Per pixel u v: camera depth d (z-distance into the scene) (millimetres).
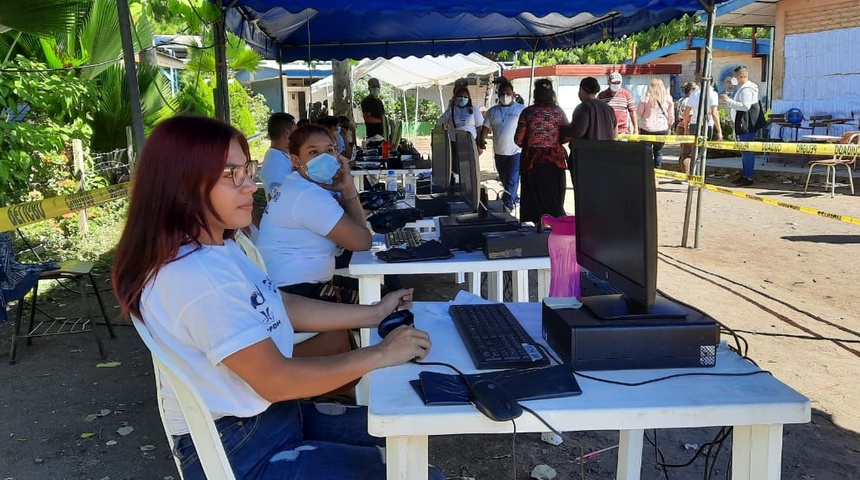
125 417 3664
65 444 3375
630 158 1814
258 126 26719
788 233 7887
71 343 4859
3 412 3729
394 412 1616
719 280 5957
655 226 1772
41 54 9203
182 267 1557
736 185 11781
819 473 2959
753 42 18031
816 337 4512
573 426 1616
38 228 7914
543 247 3312
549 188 7383
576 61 33281
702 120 7113
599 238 2102
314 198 3340
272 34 10500
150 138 1602
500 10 6000
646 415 1623
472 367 1883
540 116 7293
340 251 4043
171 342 1596
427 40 11938
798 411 1636
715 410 1626
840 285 5730
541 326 2215
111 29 9852
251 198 1677
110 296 6066
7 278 4402
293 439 1852
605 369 1848
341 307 2256
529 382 1736
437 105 31969
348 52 12008
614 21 8930
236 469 1714
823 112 13344
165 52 17984
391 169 8172
